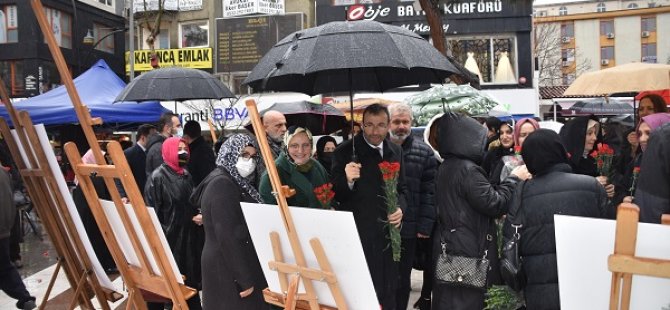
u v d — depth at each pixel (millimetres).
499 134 5496
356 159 3969
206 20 23234
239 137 3609
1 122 3803
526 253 3098
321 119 7078
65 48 25797
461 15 18031
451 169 3637
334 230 2502
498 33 18094
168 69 6887
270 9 22250
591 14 63312
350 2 19109
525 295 3143
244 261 3410
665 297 2016
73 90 3043
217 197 3447
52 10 25094
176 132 7094
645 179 2670
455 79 7098
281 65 3523
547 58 42125
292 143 3875
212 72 22766
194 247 5176
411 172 4691
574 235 2260
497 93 18000
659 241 1925
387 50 3381
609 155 4039
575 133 4340
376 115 4102
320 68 3320
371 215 4086
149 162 6289
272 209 2818
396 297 4617
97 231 6598
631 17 62406
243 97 20953
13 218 5496
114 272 6957
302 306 2873
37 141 3523
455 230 3588
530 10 17797
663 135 2617
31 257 9031
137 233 3166
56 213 3846
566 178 3066
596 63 63781
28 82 24469
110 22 28500
